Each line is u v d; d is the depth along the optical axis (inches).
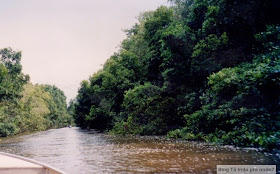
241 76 430.6
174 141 583.5
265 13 541.6
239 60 575.5
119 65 1240.8
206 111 547.5
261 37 489.1
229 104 476.1
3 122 1466.5
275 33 466.0
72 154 458.6
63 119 4549.7
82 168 302.7
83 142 763.4
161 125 804.6
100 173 267.4
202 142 518.0
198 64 643.5
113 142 673.0
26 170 177.6
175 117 788.0
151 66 991.6
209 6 609.3
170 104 792.9
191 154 360.8
